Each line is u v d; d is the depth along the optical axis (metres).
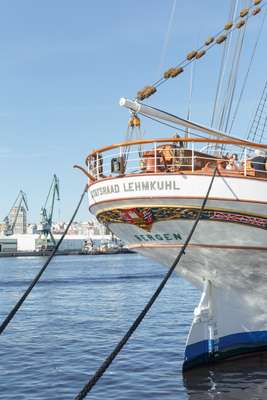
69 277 80.06
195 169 14.31
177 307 35.91
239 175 13.80
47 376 17.11
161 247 15.74
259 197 13.85
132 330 10.26
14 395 15.00
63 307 39.09
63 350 21.58
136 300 43.12
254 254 14.92
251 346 16.75
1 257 191.75
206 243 14.80
